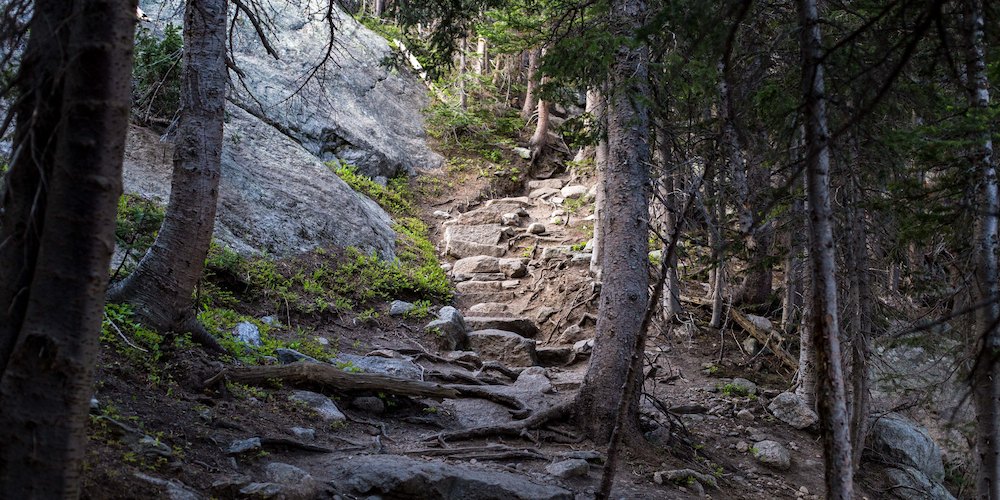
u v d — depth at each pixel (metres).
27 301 3.97
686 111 9.23
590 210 19.84
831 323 5.11
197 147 8.27
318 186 16.30
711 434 10.43
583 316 14.66
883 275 11.45
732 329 14.31
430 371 10.84
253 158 15.80
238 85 18.45
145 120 13.58
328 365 8.53
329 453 7.00
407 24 9.54
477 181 21.70
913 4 4.02
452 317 13.20
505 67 26.02
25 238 3.82
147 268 8.13
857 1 6.19
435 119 23.61
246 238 13.38
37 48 3.90
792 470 9.78
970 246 7.83
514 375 12.04
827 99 5.26
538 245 18.02
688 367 13.12
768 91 6.44
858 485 9.99
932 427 12.16
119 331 7.29
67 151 3.76
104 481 4.77
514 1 15.02
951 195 7.58
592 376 9.09
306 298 12.69
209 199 8.37
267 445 6.68
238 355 8.74
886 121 7.21
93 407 5.75
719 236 9.03
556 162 23.19
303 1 23.45
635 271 9.13
